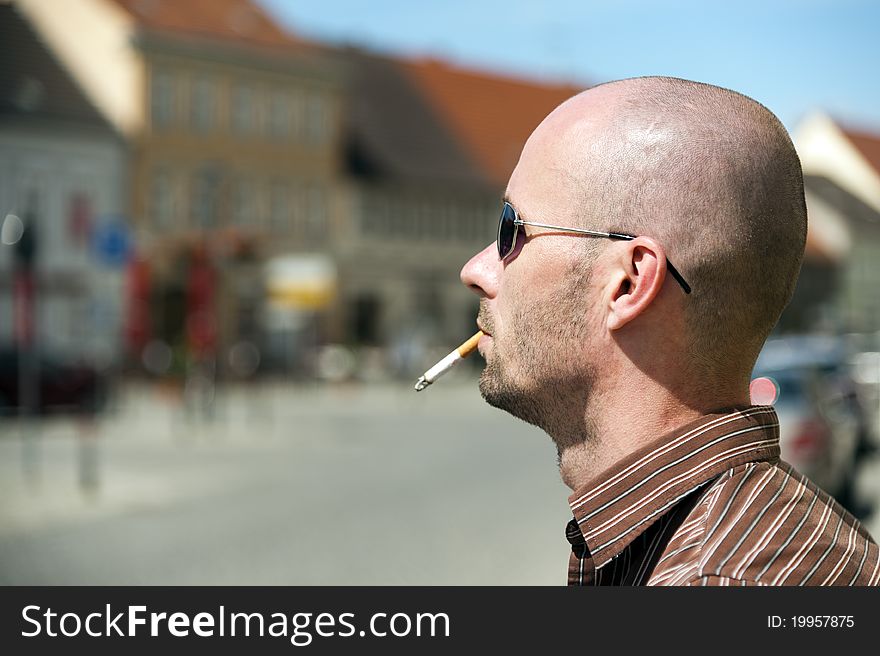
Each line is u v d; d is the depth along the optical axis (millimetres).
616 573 1612
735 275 1586
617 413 1642
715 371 1617
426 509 15195
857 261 73562
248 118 64312
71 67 59094
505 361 1729
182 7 63562
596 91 1705
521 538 12562
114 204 59188
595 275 1628
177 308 61531
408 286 71375
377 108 71500
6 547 12414
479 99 76875
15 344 37062
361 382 59719
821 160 35969
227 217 63250
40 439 28109
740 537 1473
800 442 12906
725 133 1604
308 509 15461
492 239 75438
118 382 55188
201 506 15992
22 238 18125
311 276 56875
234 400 46625
